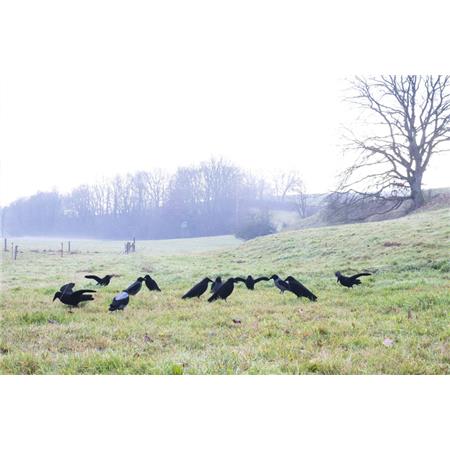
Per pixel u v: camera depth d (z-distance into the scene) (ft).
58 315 18.10
